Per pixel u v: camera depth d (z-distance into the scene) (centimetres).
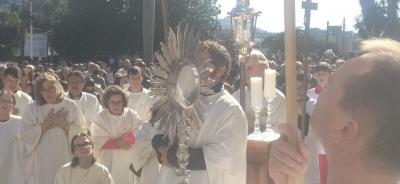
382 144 116
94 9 3991
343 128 121
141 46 3941
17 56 5006
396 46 123
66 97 687
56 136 632
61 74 1489
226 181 338
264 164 274
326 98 125
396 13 4025
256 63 439
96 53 4066
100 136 651
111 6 3975
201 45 298
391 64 117
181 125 304
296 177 161
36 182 634
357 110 118
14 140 629
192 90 298
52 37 4322
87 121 728
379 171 118
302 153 161
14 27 4903
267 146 272
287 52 163
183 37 296
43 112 634
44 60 4603
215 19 3275
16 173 629
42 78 636
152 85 306
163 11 300
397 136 115
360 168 120
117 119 653
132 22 3931
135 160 570
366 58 121
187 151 310
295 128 162
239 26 373
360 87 118
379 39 129
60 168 604
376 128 116
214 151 329
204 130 333
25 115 636
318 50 2502
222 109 335
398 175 117
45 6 4672
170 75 299
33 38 5031
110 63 3756
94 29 4012
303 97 269
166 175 345
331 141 124
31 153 632
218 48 337
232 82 497
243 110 374
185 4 3102
